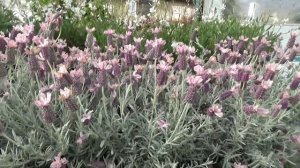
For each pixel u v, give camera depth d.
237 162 1.78
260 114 1.73
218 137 1.87
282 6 4.90
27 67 1.99
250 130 1.84
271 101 2.01
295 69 2.39
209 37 3.36
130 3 3.95
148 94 2.05
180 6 4.35
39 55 1.86
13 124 1.66
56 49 2.31
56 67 1.87
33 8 3.69
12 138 1.68
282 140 1.99
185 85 1.93
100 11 4.05
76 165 1.63
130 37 2.40
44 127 1.71
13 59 1.83
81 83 1.74
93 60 2.06
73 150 1.68
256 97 1.76
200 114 1.88
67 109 1.66
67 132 1.52
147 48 2.27
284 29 4.63
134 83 1.93
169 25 3.74
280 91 2.20
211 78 1.95
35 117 1.75
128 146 1.74
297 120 2.18
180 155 1.76
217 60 2.59
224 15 4.93
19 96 1.86
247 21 4.21
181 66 1.82
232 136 1.83
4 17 3.35
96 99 1.83
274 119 1.85
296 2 4.86
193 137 1.70
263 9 4.94
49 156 1.55
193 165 1.79
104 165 1.66
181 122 1.73
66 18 3.72
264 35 3.64
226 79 2.08
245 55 2.52
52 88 1.70
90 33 2.32
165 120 1.76
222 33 3.54
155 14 3.93
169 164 1.60
